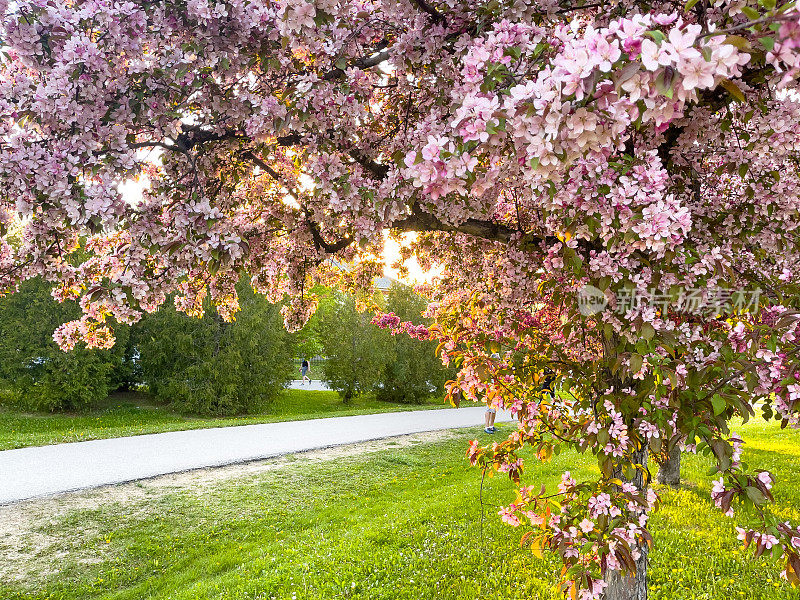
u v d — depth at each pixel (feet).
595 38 3.79
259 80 9.67
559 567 15.33
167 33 8.39
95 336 11.76
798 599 13.26
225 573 17.53
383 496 26.55
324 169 8.43
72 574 17.76
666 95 3.56
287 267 15.48
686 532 17.97
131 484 27.84
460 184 5.20
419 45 8.54
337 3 5.98
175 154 10.43
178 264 9.03
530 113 4.18
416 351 81.20
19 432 55.67
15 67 8.69
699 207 8.48
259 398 76.07
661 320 7.39
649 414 7.67
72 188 7.64
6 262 10.12
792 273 8.57
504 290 11.76
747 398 6.53
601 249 8.73
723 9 5.78
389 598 14.65
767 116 6.79
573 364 9.38
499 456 10.53
